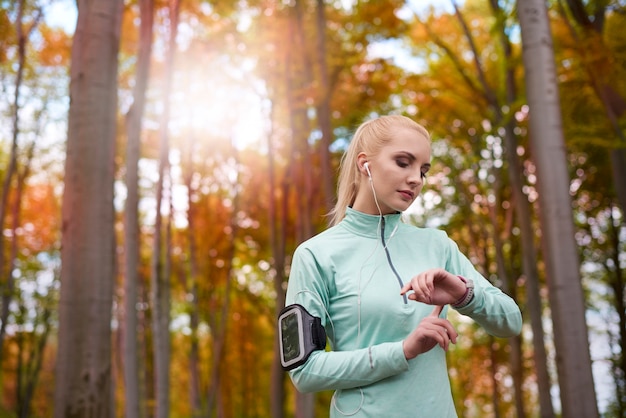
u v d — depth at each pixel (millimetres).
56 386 4219
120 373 14938
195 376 13492
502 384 16047
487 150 11086
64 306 4266
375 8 10109
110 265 4363
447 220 12180
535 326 9359
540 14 5211
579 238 13711
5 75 11953
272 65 12047
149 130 13141
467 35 9328
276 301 12758
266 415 22469
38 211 14734
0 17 10109
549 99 5098
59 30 12258
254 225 14844
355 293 1438
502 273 11188
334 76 10844
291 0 11469
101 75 4477
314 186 12484
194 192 14086
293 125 11578
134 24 11531
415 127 1511
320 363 1357
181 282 14445
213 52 12047
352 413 1368
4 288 12086
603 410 13008
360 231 1521
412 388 1361
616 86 7234
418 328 1296
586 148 11508
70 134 4449
